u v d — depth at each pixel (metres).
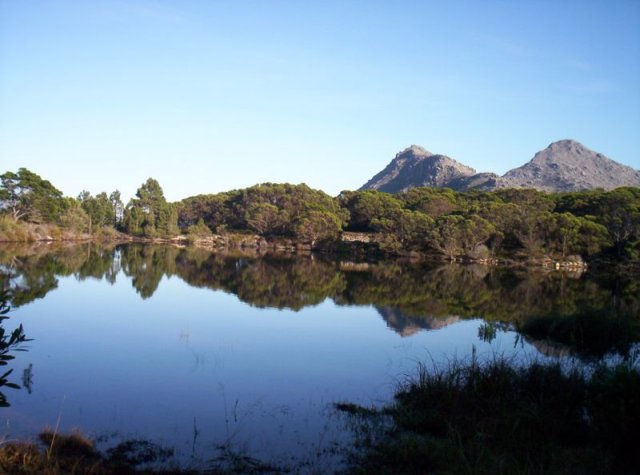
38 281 30.66
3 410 9.78
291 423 9.55
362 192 95.38
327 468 7.59
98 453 7.95
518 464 7.06
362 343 17.39
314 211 79.56
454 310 25.91
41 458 7.19
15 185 65.56
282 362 14.47
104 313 21.64
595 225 60.53
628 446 7.45
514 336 19.14
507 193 88.12
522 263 61.78
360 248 75.00
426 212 80.12
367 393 11.62
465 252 65.00
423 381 11.00
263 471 7.48
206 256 59.12
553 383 10.22
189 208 102.00
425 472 7.37
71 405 10.31
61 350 15.12
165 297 27.19
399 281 39.72
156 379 12.42
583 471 6.94
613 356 15.84
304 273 43.59
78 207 76.38
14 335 5.43
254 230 88.94
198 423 9.52
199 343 16.66
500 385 10.32
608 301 30.94
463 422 9.02
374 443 8.55
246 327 19.80
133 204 87.38
